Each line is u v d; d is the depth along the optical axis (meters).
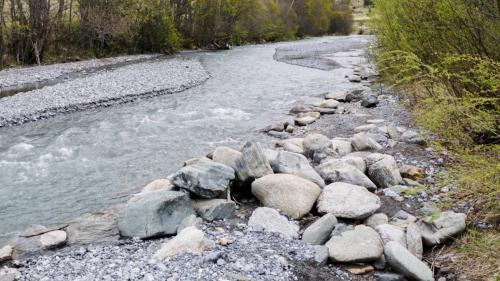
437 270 5.78
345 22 71.12
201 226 7.09
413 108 11.64
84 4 33.38
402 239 6.26
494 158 5.85
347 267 5.88
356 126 13.52
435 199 7.44
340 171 8.52
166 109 17.38
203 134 13.82
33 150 12.48
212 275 5.40
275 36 54.66
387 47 12.23
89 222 7.80
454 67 7.23
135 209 7.30
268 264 5.72
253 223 7.10
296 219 7.30
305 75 25.84
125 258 6.19
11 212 8.60
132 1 35.72
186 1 43.25
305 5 62.25
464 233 6.28
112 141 13.22
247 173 8.32
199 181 7.71
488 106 6.60
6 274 5.93
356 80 23.06
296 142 11.75
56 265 6.21
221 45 44.56
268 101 18.61
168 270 5.56
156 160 11.49
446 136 6.96
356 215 6.98
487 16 6.64
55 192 9.55
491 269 5.33
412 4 8.49
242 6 47.72
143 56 35.59
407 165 8.96
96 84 21.77
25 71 26.80
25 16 29.81
